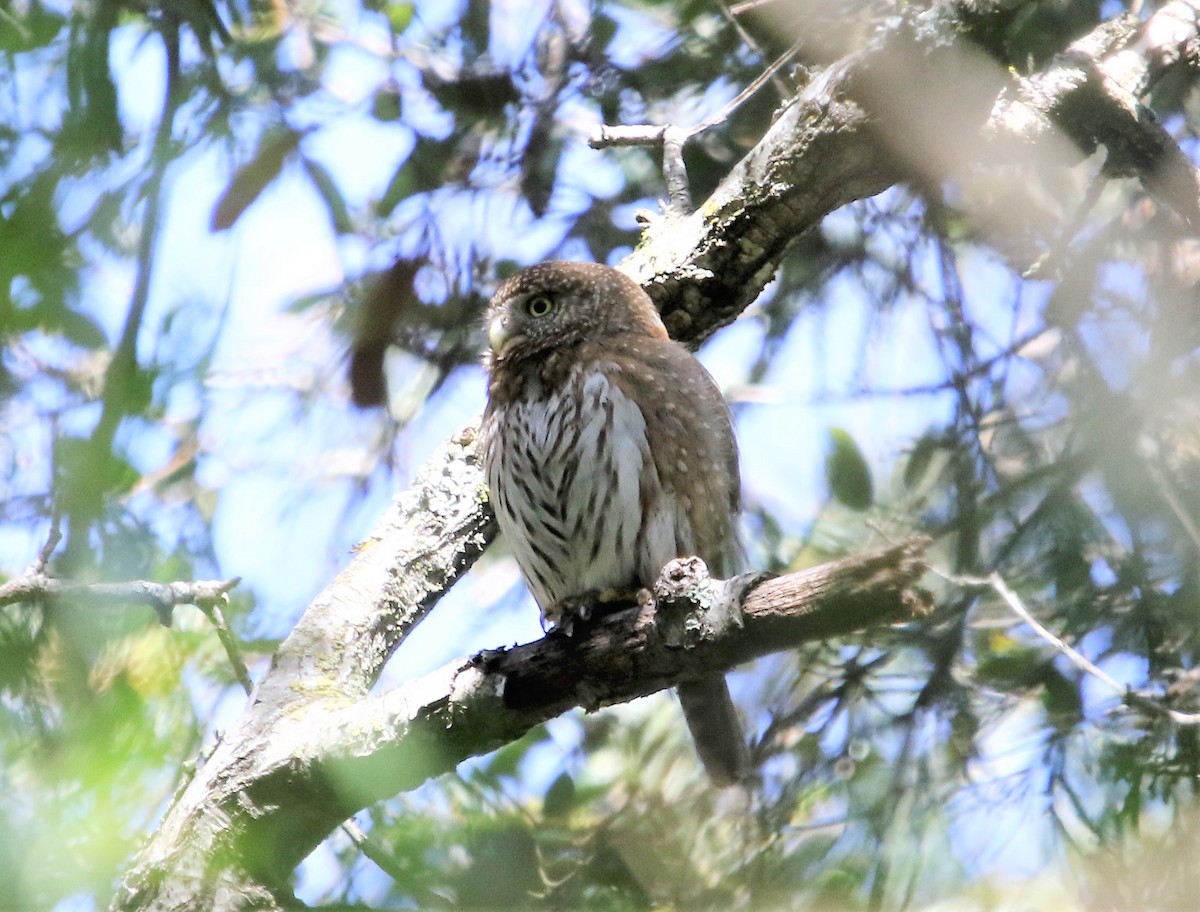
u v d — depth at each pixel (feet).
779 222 33.30
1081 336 38.01
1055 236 39.22
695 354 37.32
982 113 30.96
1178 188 32.86
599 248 41.37
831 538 39.22
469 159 40.06
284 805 27.14
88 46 27.32
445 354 40.98
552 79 39.81
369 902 30.09
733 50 39.88
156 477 35.35
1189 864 32.68
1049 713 35.19
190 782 27.27
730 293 34.55
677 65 40.04
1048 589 36.99
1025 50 38.34
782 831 35.22
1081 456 36.60
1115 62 33.55
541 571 32.91
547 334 32.89
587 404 31.71
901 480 40.47
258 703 28.40
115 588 25.80
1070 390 39.45
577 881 33.68
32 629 29.45
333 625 30.48
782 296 41.63
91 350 24.47
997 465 39.37
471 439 33.99
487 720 26.50
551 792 36.68
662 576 24.41
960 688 35.45
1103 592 36.27
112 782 20.06
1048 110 32.04
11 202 25.22
